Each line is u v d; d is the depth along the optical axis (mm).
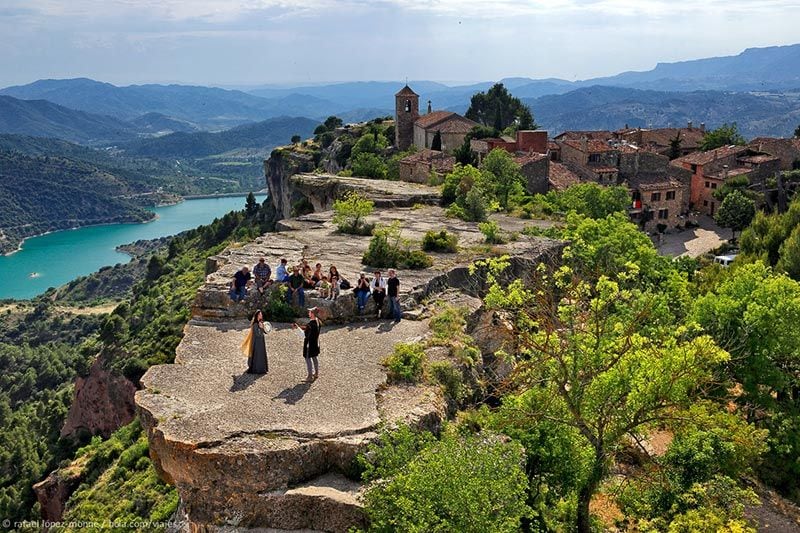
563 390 19031
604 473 20594
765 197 90938
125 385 68812
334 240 39344
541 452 19656
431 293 30109
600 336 21250
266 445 15961
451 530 13453
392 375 20719
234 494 15609
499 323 28516
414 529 13094
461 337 24766
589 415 20188
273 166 160750
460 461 14547
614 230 41750
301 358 22172
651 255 40500
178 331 71312
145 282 142750
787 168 104312
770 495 29891
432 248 36969
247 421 17156
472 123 111000
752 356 32250
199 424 16828
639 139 126625
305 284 27547
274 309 25984
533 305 24531
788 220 61500
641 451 26312
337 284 26625
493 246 38562
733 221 87125
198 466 15555
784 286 33000
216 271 31203
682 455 22484
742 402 33156
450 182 58688
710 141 119875
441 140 105812
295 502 15320
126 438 48656
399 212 52594
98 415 73312
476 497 13859
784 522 27953
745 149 107000
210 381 19922
